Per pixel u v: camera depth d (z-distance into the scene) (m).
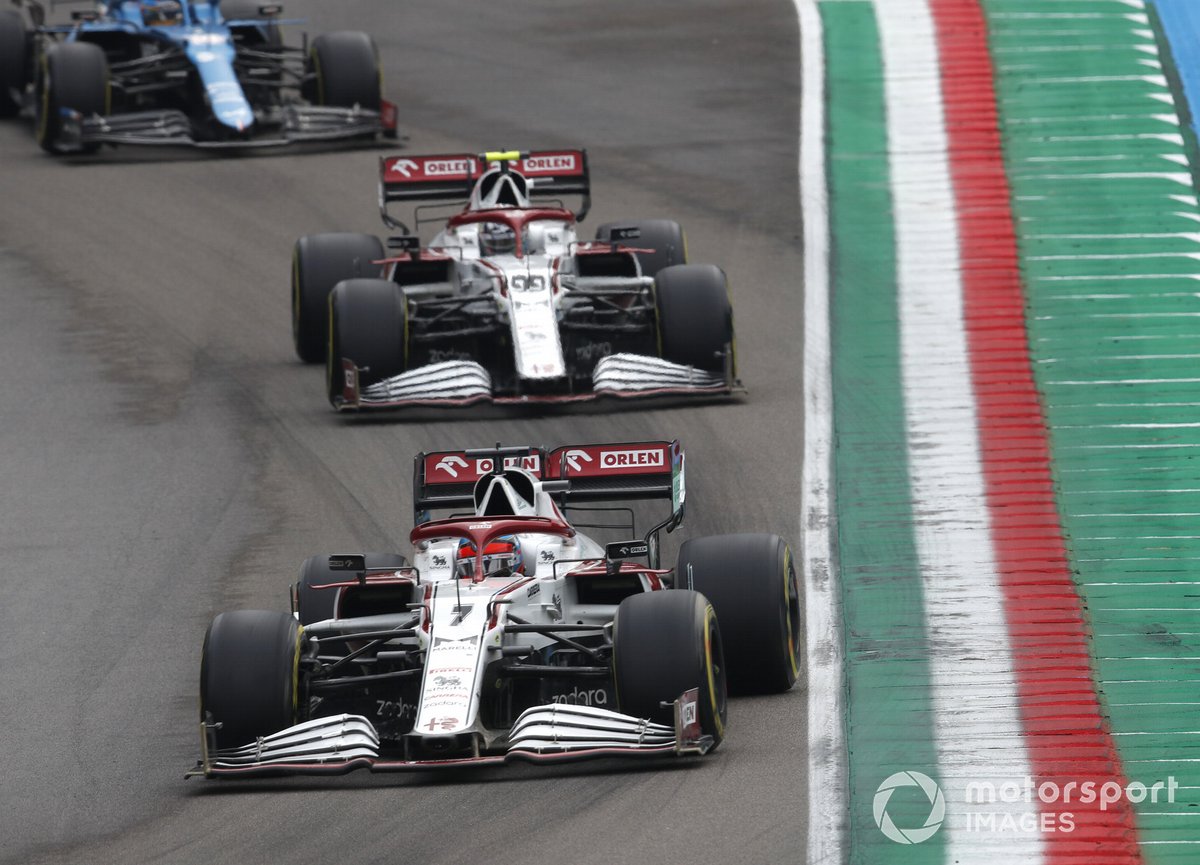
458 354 64.56
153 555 53.19
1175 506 53.97
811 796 35.06
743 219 83.25
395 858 32.91
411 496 56.28
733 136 94.06
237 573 51.47
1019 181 84.69
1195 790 35.50
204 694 37.25
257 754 36.78
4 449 62.34
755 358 68.12
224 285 78.56
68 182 91.75
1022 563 50.19
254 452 60.53
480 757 35.81
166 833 35.16
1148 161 85.62
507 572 39.66
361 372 62.06
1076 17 103.31
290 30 117.94
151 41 98.69
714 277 63.69
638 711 36.38
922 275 75.75
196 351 71.38
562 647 39.41
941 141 90.19
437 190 69.69
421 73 108.44
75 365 70.06
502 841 33.34
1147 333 68.44
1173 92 93.12
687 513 54.41
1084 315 70.50
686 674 36.31
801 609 47.19
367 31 117.31
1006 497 55.00
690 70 104.75
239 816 35.72
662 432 60.50
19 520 56.41
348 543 53.09
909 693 41.28
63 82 93.50
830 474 56.97
